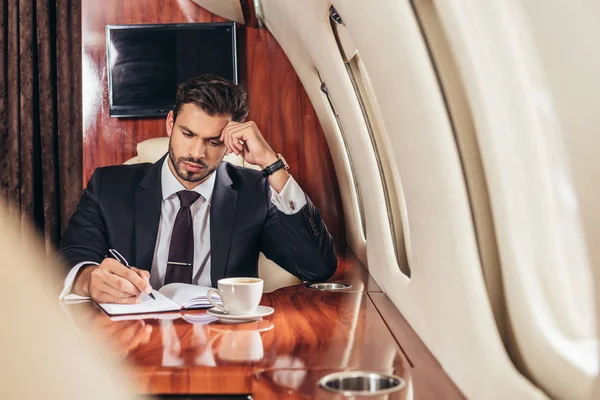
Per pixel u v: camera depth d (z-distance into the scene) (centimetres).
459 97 92
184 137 237
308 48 210
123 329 139
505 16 71
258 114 314
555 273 76
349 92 181
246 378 102
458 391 93
